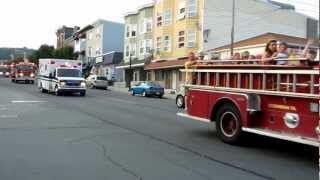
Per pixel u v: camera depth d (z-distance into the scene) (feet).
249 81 38.37
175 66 163.32
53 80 120.16
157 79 188.44
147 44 198.59
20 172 28.40
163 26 182.19
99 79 189.47
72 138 42.09
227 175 28.37
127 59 218.79
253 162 32.55
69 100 98.48
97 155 34.04
